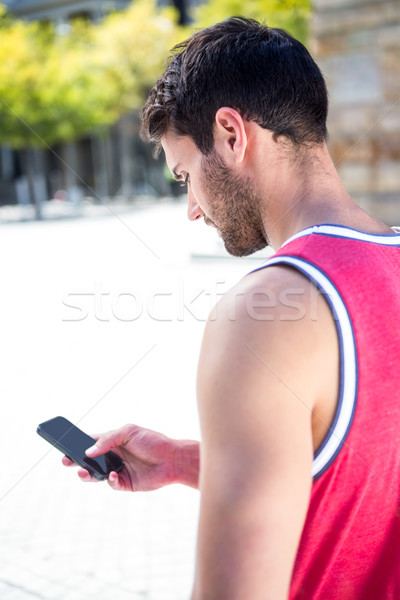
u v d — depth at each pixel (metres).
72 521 5.47
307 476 1.19
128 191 47.78
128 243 18.59
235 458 1.15
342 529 1.35
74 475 6.26
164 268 12.30
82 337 10.24
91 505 5.72
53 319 11.59
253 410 1.17
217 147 1.52
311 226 1.42
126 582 4.63
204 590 1.12
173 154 1.66
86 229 25.11
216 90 1.49
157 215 29.94
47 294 13.52
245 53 1.48
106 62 40.66
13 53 34.53
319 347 1.23
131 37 41.12
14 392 8.19
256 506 1.12
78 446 2.18
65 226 27.81
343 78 9.81
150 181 48.66
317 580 1.39
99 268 15.04
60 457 6.61
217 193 1.57
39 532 5.30
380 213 10.07
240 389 1.17
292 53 1.50
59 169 49.50
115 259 15.81
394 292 1.33
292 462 1.16
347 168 10.08
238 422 1.17
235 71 1.47
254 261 9.37
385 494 1.35
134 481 2.10
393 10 9.25
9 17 40.53
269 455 1.15
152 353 8.89
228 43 1.50
